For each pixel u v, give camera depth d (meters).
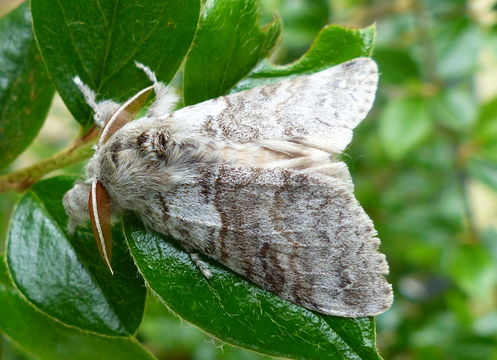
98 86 0.07
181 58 0.07
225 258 0.07
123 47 0.07
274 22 0.07
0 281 0.07
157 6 0.06
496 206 0.17
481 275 0.11
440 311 0.13
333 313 0.06
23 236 0.07
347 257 0.07
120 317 0.07
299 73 0.07
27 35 0.07
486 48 0.11
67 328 0.07
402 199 0.14
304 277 0.07
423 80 0.11
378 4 0.13
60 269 0.07
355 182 0.14
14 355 0.10
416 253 0.13
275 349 0.06
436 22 0.12
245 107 0.07
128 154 0.07
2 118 0.07
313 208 0.07
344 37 0.07
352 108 0.07
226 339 0.06
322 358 0.06
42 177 0.07
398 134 0.11
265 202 0.07
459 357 0.12
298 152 0.07
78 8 0.06
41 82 0.07
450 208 0.12
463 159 0.11
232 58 0.07
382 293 0.06
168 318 0.11
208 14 0.07
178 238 0.07
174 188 0.07
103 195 0.07
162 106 0.07
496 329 0.12
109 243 0.06
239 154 0.07
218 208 0.07
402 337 0.13
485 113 0.11
